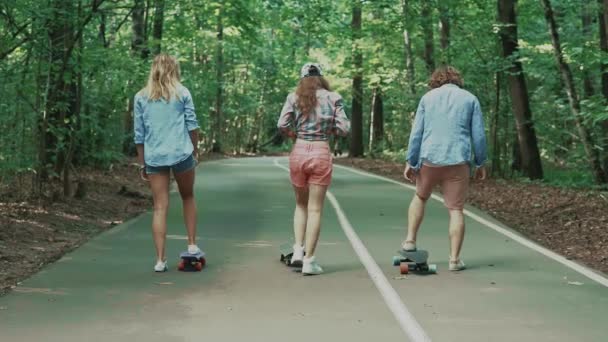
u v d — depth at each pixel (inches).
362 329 255.1
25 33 526.0
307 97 357.4
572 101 831.7
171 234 464.4
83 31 614.9
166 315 271.9
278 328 256.1
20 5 495.5
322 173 350.9
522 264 374.6
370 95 1770.4
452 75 367.6
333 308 283.6
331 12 1525.6
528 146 962.1
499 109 1059.9
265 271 352.8
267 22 1727.4
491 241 448.5
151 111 350.9
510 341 241.8
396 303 291.3
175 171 350.0
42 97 568.1
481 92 1052.5
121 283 323.6
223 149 2223.2
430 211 594.6
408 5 1161.4
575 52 781.3
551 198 676.1
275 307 284.5
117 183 760.3
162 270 349.4
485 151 361.7
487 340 242.8
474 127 359.3
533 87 1162.6
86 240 436.1
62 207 540.1
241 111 2183.8
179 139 349.4
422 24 1167.6
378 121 1695.4
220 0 1091.3
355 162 1455.5
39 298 295.0
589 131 919.0
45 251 398.0
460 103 359.6
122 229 483.2
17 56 574.9
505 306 287.7
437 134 358.6
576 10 985.5
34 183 575.8
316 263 349.7
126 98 807.7
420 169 364.5
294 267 362.9
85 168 820.0
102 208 571.8
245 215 561.6
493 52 1015.0
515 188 791.7
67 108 576.1
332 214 575.2
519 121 964.0
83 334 247.3
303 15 1525.6
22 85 534.3
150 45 856.9
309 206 351.6
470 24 1016.9
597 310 281.6
